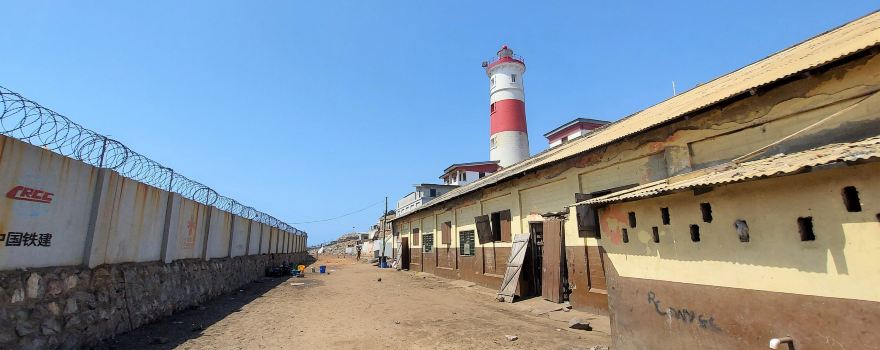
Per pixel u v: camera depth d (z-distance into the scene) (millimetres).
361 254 69250
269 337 8484
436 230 25125
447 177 53375
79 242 7293
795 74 6293
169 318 10352
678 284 5270
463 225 20641
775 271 4109
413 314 11336
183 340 8062
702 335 4855
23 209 6039
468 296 15195
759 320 4211
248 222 20641
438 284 19609
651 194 5410
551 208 13133
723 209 4730
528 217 14516
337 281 21984
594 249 10977
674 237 5398
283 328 9398
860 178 3488
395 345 7875
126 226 8789
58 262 6750
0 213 5648
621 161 10195
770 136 7098
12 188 5855
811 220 3848
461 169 48656
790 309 3934
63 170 6871
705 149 8242
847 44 6199
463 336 8570
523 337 8414
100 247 7773
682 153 8578
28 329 5895
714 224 4828
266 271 25094
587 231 10930
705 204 4980
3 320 5508
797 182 3984
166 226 10812
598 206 7016
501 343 7945
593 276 10953
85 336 7145
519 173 13867
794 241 3965
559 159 11844
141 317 9164
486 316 10992
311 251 104750
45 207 6469
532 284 14102
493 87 38594
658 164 9227
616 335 6430
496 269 16672
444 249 23422
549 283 12742
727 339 4539
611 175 10617
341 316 11023
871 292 3342
